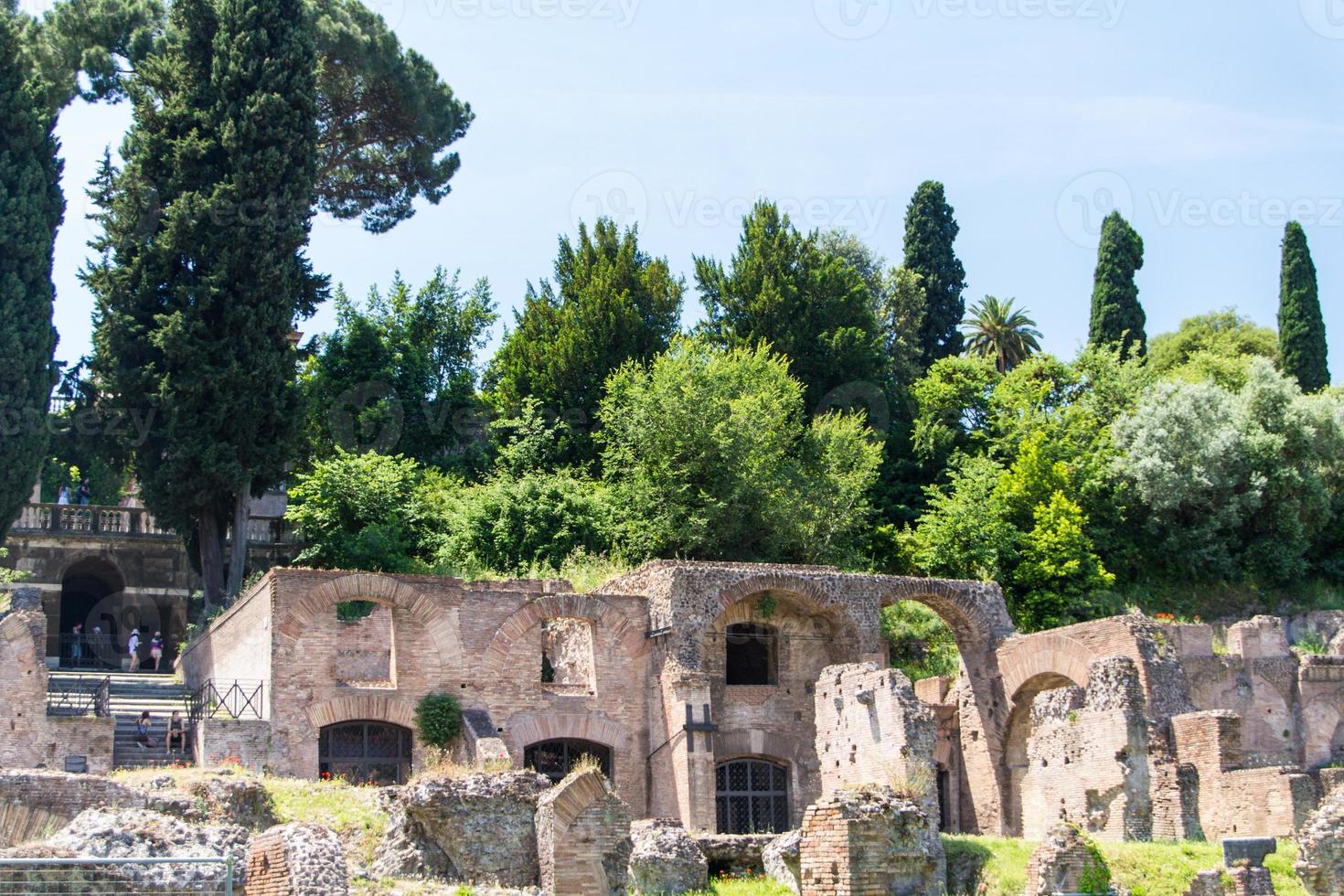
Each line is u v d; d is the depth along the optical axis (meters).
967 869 36.53
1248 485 66.31
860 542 64.44
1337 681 55.41
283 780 35.50
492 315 72.50
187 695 47.81
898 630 57.59
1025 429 68.25
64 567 60.41
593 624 46.75
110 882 21.95
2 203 53.69
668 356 64.06
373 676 48.44
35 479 53.88
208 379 55.06
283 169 57.59
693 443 59.62
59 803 28.78
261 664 43.12
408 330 70.25
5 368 53.12
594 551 58.03
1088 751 42.44
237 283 56.31
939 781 50.41
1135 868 34.84
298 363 64.50
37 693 40.50
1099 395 71.69
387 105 68.12
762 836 36.69
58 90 63.06
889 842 31.91
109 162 60.03
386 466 59.25
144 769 37.44
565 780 28.58
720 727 47.91
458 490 62.03
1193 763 42.66
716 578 46.81
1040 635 47.81
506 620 45.41
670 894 33.78
